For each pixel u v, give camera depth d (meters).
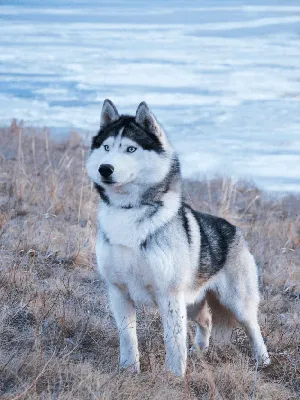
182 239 6.84
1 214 11.30
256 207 14.84
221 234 7.67
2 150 16.11
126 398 6.33
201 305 7.89
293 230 13.13
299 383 7.34
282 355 7.91
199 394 6.82
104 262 6.85
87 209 12.30
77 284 9.42
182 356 6.88
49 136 17.94
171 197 6.89
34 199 12.69
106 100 7.27
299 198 15.72
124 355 7.05
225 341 8.04
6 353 6.92
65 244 10.69
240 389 6.80
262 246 11.70
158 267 6.67
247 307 7.76
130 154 6.78
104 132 7.12
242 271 7.75
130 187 6.75
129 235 6.67
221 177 16.31
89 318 8.00
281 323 8.81
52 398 6.00
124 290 7.02
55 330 7.74
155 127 6.91
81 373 6.63
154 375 6.72
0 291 8.49
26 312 8.16
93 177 6.99
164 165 6.84
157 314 8.52
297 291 10.45
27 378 6.50
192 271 7.05
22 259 9.74
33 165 15.12
